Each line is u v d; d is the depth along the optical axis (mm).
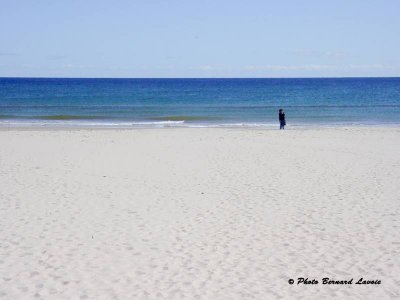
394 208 11359
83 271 7691
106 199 12242
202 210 11273
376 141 24109
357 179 14617
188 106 57344
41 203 11781
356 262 8125
